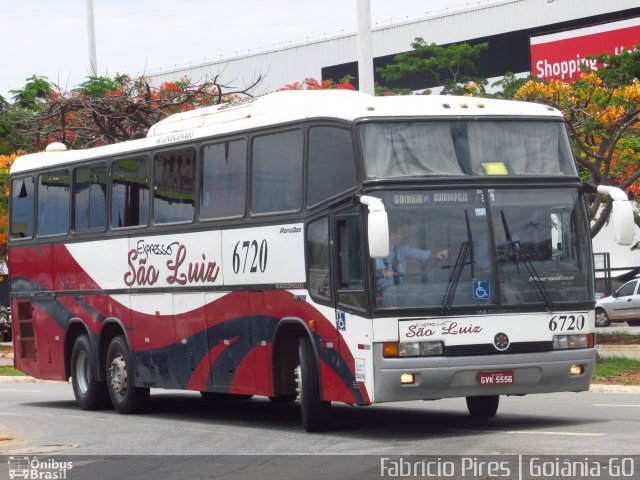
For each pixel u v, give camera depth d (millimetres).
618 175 40625
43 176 30125
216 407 28031
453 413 23391
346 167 19609
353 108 19703
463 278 19078
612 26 70000
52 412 28344
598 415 21625
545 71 73062
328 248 20000
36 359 30516
